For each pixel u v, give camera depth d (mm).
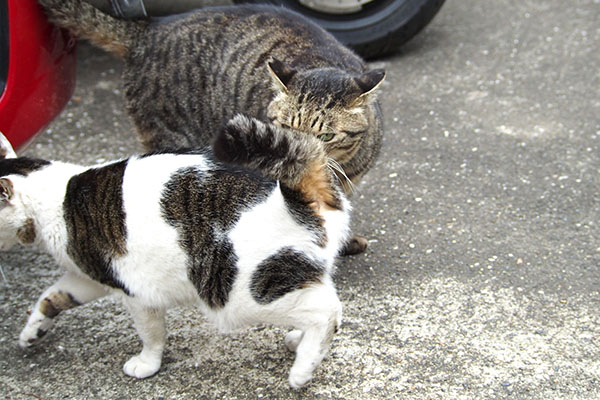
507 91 2703
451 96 2682
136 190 1853
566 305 2033
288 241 1825
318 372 1927
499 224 2229
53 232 1889
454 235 2203
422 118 2584
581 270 2105
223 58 2184
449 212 2266
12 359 1973
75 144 2506
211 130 2215
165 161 1878
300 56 2178
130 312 1898
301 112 2076
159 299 1868
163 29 2223
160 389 1912
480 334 1983
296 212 1832
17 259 2176
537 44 3053
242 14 2227
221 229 1817
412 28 2844
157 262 1843
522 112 2592
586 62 2887
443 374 1917
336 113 2080
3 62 2053
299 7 2828
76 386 1924
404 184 2354
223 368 1941
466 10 3391
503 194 2312
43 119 2141
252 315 1847
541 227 2217
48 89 2143
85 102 2688
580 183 2334
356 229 2227
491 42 3088
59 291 1949
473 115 2588
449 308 2035
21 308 2070
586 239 2180
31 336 1964
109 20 2215
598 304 2031
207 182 1845
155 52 2221
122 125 2582
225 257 1815
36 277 2137
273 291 1825
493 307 2035
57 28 2180
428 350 1958
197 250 1827
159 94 2232
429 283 2090
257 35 2191
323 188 1854
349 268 2129
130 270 1856
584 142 2469
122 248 1848
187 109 2221
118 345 1993
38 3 2119
